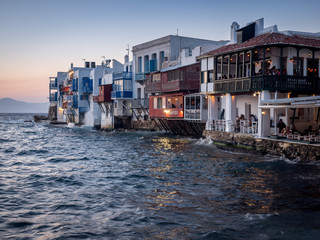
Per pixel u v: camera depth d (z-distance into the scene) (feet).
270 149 77.71
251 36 101.81
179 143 116.26
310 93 87.20
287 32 93.86
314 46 85.40
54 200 49.42
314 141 68.74
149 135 150.82
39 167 79.71
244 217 39.42
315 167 64.95
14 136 180.96
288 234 34.37
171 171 68.69
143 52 168.76
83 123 242.17
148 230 36.68
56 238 35.27
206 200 46.93
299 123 86.28
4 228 38.19
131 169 73.26
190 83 122.42
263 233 34.78
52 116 341.82
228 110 97.55
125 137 150.71
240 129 89.97
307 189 50.72
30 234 36.47
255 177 59.52
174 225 37.83
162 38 154.10
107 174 68.49
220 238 33.83
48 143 140.26
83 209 44.75
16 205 47.01
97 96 205.67
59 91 314.35
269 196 47.70
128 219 40.24
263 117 81.97
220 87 99.30
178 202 46.50
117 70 216.13
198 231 35.86
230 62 103.81
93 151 109.50
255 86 84.74
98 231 36.91
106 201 48.19
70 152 108.58
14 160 92.27
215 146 98.99
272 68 85.05
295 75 83.61
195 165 74.08
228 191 51.16
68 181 62.28
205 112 110.11
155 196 50.06
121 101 178.60
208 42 160.35
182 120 129.39
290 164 68.69
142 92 168.66
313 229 35.53
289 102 73.82
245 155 82.89
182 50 138.62
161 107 136.36
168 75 129.49
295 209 41.83
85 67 261.24
